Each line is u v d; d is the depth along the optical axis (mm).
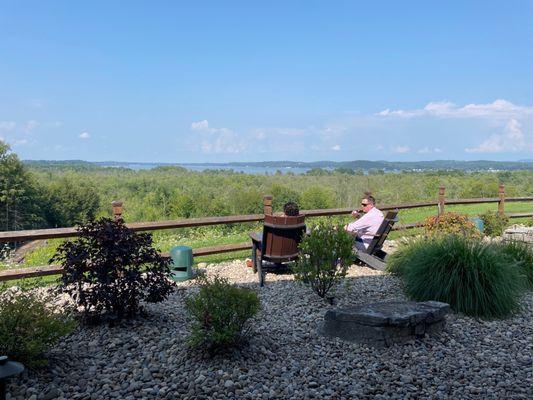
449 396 3457
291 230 6727
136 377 3639
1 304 3826
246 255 9391
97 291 4570
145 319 4883
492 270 5457
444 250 5688
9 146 49281
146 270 4922
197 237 14031
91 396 3344
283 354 4156
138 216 42281
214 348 3949
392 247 9383
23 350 3506
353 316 4496
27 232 6352
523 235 9242
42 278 7656
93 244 4664
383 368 3926
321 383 3625
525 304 5770
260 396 3389
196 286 6559
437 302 4965
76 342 4281
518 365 4086
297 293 6109
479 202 12289
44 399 3279
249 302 4074
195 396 3357
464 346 4500
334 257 5812
